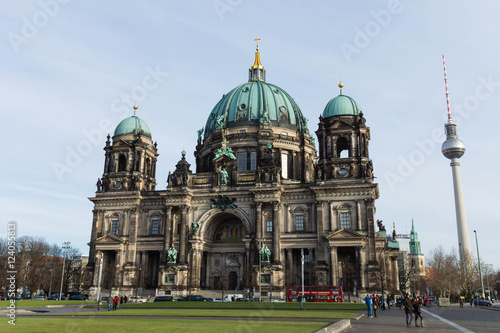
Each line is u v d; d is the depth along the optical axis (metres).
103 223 121.00
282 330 33.50
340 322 39.66
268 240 108.75
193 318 49.97
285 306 76.81
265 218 110.69
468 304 121.31
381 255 113.62
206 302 87.00
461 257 153.12
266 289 101.69
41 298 124.19
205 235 115.56
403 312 69.81
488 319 53.59
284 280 104.19
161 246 115.88
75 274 164.88
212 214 114.25
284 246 107.81
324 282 100.88
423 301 103.25
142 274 115.19
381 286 98.88
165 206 115.56
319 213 105.94
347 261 105.56
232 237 120.75
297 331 32.56
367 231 101.56
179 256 111.00
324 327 36.66
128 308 75.19
